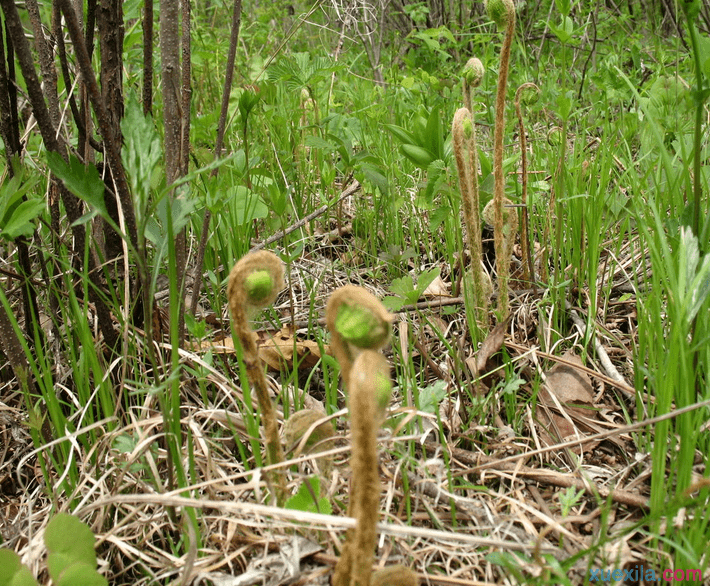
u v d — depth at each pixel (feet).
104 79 6.15
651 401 6.14
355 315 3.46
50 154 4.14
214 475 5.40
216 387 6.63
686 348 4.72
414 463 5.41
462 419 6.18
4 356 6.64
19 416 6.28
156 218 7.15
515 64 16.75
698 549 4.09
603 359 6.77
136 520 5.08
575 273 8.02
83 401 5.71
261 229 9.95
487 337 6.42
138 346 6.18
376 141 11.46
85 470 5.47
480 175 8.50
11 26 4.79
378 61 18.45
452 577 4.44
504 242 7.43
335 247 10.02
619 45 15.97
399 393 6.54
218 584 4.48
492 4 5.83
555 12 18.65
